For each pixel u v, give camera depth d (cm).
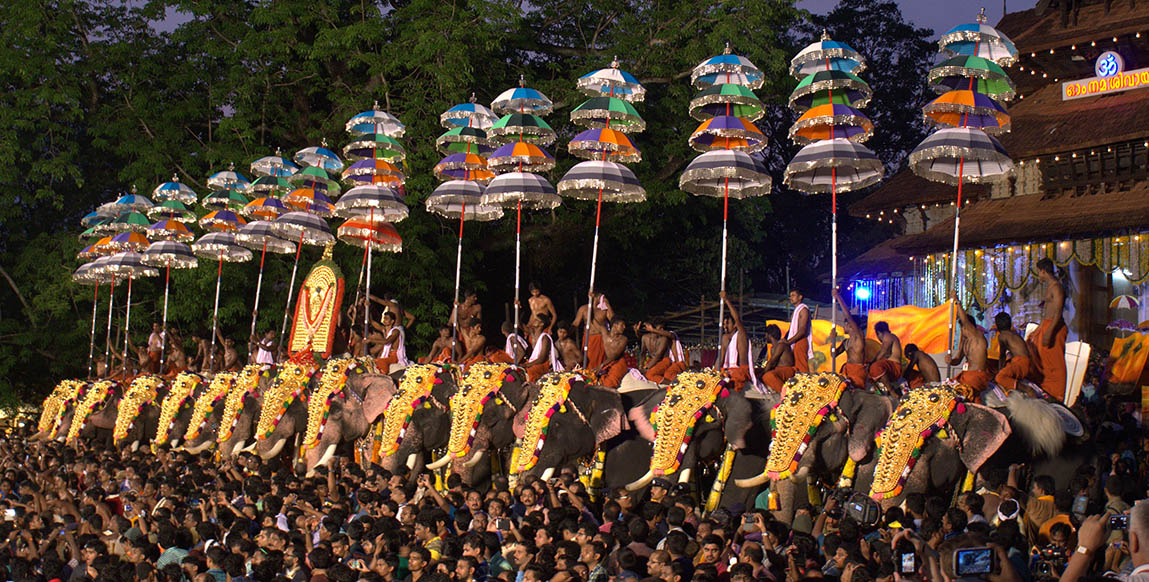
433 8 2870
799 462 1327
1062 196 2423
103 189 3341
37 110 3012
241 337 2883
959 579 725
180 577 1080
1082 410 1463
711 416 1409
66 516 1525
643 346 1686
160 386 2364
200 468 1673
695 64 2786
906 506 1098
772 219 4197
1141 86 2438
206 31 3086
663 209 3158
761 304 3050
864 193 4209
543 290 3300
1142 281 2186
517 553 1015
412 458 1697
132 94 3116
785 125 4219
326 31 2853
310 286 2144
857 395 1367
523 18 3109
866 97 1473
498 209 1945
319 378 1894
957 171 1516
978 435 1287
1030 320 2359
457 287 1834
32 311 3091
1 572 1286
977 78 1436
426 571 1040
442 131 2744
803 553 923
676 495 1243
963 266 2464
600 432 1484
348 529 1129
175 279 2773
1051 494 1138
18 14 3030
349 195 1950
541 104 1778
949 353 1434
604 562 995
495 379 1612
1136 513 573
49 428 2611
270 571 1055
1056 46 2533
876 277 2775
